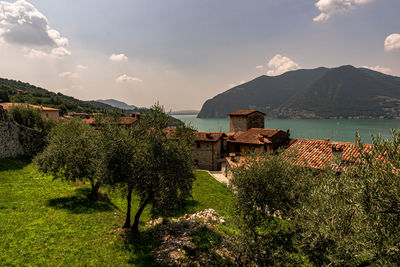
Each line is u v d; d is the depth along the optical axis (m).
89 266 12.36
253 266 13.27
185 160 16.03
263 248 13.02
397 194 7.52
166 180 15.41
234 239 14.20
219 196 31.05
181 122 18.11
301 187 13.35
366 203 8.35
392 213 7.82
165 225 18.86
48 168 21.33
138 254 13.91
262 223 13.95
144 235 16.64
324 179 12.50
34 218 16.94
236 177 14.00
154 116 17.16
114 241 15.10
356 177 9.95
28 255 12.64
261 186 13.14
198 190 33.41
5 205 18.28
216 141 52.53
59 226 16.20
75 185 25.91
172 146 15.77
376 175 8.25
